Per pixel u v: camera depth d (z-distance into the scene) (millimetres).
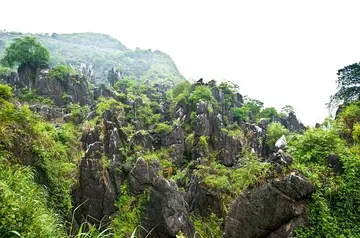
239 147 34344
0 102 12922
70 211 13477
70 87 50625
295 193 11297
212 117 36312
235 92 59156
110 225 13969
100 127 20984
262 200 11750
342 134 15430
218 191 20031
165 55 154125
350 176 11664
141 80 110062
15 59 53625
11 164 10922
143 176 15219
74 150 20453
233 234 12125
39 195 9867
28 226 6320
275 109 57406
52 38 152875
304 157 12555
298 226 11055
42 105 42438
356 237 10727
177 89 59375
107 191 15125
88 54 133375
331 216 11125
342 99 30453
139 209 14523
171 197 14727
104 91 55156
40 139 13953
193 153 33906
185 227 14570
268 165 12461
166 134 35625
